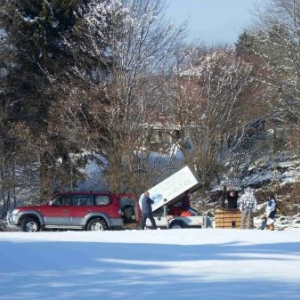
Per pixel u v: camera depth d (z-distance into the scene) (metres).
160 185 53.16
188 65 75.88
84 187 68.88
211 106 71.44
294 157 76.88
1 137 67.75
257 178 76.06
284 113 77.06
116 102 65.88
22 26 72.62
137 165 63.81
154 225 49.62
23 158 67.25
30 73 73.56
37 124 70.94
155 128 67.31
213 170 69.81
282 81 76.06
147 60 69.06
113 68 68.44
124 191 63.34
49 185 66.00
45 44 72.56
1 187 66.62
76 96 66.62
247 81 76.44
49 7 72.75
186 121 69.00
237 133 75.81
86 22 69.81
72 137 66.00
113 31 68.94
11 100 73.00
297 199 69.56
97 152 65.81
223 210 52.81
